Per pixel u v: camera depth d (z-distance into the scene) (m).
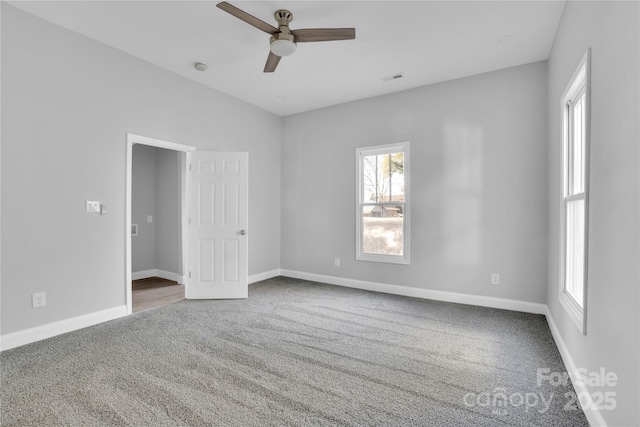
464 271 3.87
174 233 5.22
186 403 1.86
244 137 4.79
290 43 2.58
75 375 2.17
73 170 2.97
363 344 2.70
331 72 3.79
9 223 2.58
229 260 4.11
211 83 4.15
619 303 1.36
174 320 3.27
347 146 4.77
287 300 4.00
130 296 3.43
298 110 5.18
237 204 4.14
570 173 2.50
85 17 2.75
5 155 2.56
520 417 1.75
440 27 2.87
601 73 1.60
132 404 1.85
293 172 5.34
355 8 2.61
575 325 2.09
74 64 2.97
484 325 3.13
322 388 2.04
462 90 3.88
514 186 3.58
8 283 2.58
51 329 2.81
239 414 1.77
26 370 2.22
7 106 2.57
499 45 3.16
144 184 5.39
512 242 3.60
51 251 2.83
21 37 2.64
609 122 1.49
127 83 3.38
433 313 3.50
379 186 4.54
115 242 3.30
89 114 3.08
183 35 3.05
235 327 3.08
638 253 1.19
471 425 1.69
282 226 5.47
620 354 1.34
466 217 3.85
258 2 2.52
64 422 1.69
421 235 4.14
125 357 2.44
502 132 3.64
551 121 3.11
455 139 3.92
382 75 3.86
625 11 1.31
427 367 2.31
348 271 4.76
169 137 3.80
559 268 2.62
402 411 1.80
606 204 1.52
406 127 4.26
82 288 3.04
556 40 2.88
